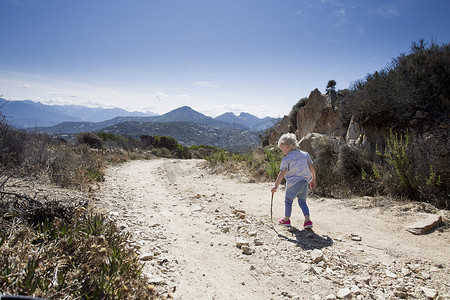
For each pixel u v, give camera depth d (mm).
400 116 7215
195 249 3691
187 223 4902
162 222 4887
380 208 5344
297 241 3994
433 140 6086
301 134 16500
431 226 4191
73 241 2742
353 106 8547
